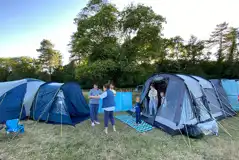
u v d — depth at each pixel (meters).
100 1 11.76
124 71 10.82
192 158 2.92
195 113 4.30
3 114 5.13
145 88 5.95
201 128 3.99
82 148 3.37
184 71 24.73
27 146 3.46
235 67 21.45
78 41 11.59
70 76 26.08
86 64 11.79
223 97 6.00
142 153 3.13
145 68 12.74
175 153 3.12
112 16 11.10
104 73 10.48
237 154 3.06
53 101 5.13
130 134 4.14
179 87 4.53
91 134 4.16
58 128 4.64
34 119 5.42
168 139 3.80
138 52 11.38
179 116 4.18
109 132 4.29
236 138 3.83
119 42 12.20
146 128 4.57
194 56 26.02
